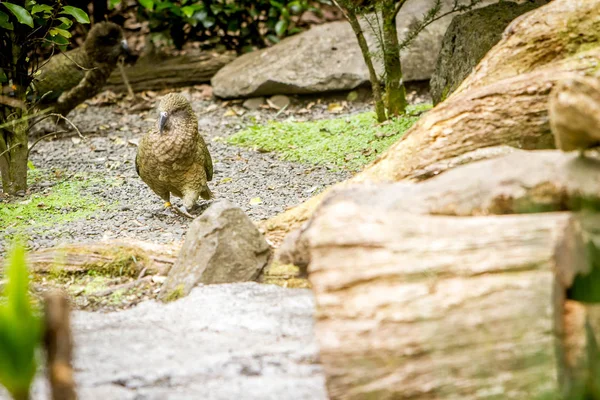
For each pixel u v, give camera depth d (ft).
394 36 48.08
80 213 37.52
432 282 17.16
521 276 16.88
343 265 17.60
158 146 35.01
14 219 36.73
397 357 16.94
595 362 17.33
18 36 39.63
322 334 17.25
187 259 27.61
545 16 28.86
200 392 18.93
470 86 29.58
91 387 19.33
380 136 45.78
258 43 66.54
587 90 18.11
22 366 13.66
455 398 16.76
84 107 59.98
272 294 26.12
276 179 41.83
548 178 19.17
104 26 51.96
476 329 16.79
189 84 62.64
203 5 62.80
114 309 27.55
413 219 17.92
